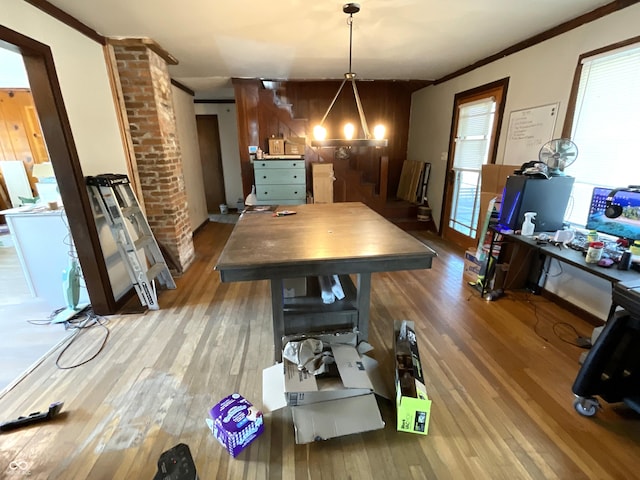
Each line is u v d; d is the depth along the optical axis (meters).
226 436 1.44
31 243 2.63
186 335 2.40
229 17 2.47
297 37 2.95
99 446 1.50
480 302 2.87
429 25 2.68
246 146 5.13
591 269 1.88
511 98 3.32
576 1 2.24
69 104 2.36
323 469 1.40
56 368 2.03
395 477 1.36
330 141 2.51
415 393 1.60
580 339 2.26
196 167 5.49
